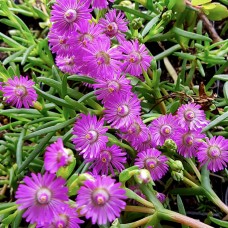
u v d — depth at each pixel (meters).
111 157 0.12
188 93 0.15
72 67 0.15
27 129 0.15
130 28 0.15
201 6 0.15
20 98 0.13
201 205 0.16
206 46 0.15
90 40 0.12
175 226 0.15
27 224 0.15
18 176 0.15
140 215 0.13
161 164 0.12
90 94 0.13
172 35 0.16
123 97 0.12
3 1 0.15
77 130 0.12
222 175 0.16
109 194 0.10
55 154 0.10
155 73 0.14
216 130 0.16
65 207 0.10
